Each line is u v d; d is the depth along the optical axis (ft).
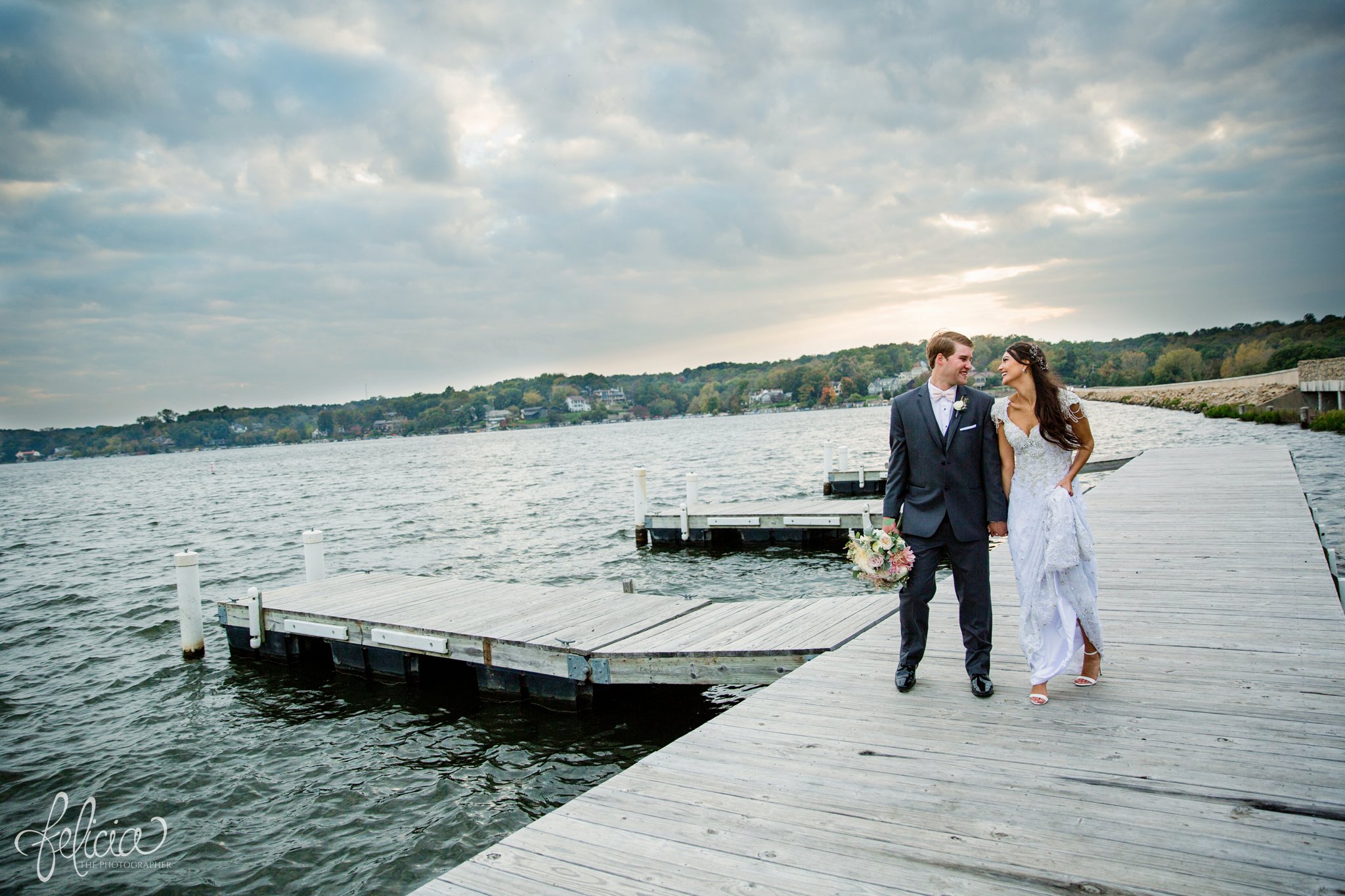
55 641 40.93
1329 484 64.64
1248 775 11.85
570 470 157.17
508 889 10.46
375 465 256.11
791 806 12.06
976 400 15.07
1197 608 20.66
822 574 46.32
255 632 34.14
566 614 29.89
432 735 25.52
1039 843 10.54
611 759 23.06
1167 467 54.24
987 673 15.61
